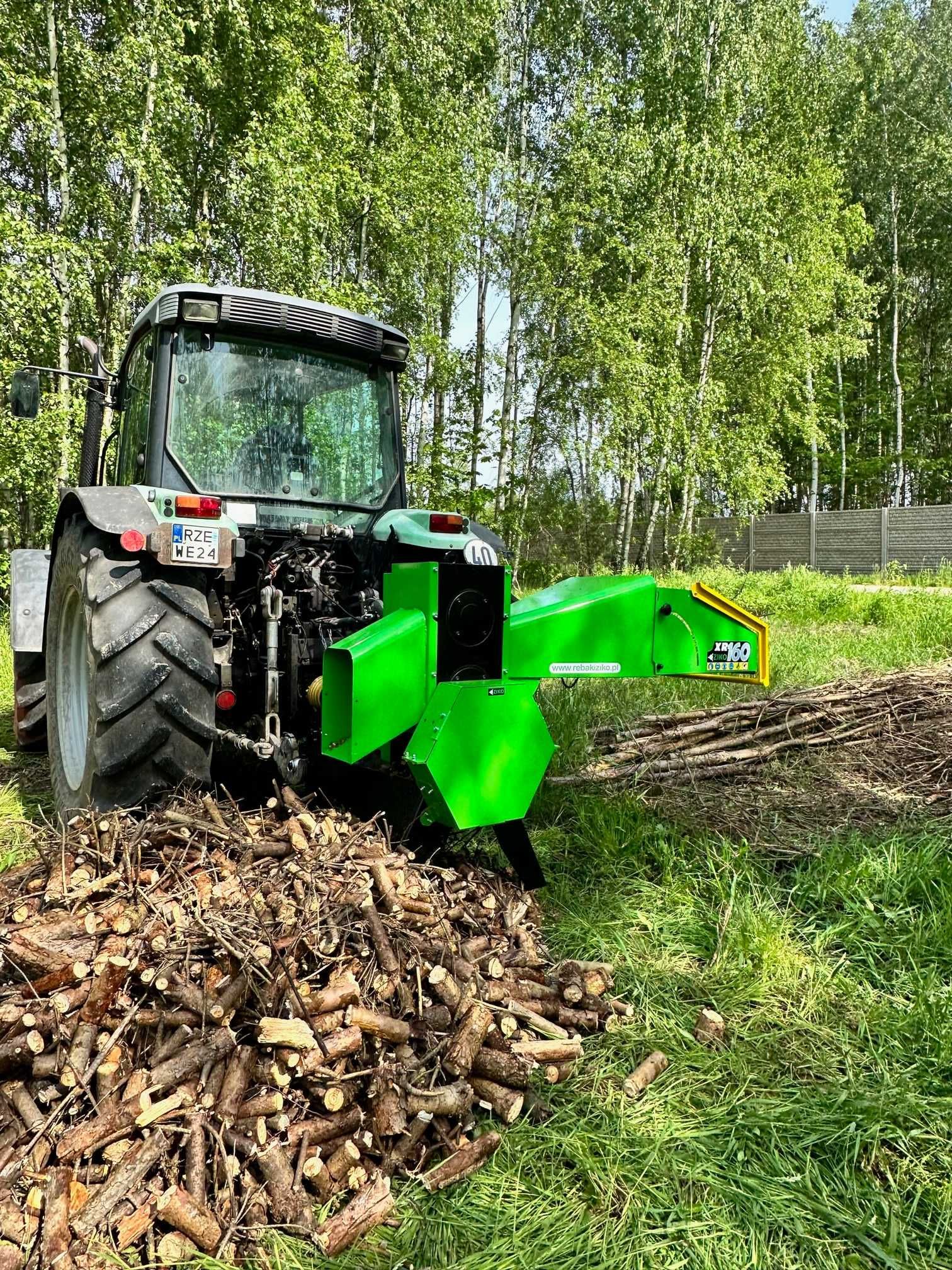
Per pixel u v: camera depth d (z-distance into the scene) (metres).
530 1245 1.67
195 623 2.78
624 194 16.45
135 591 2.75
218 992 1.92
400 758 2.72
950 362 28.27
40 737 4.41
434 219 13.84
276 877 2.25
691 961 2.76
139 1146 1.67
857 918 2.95
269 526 3.41
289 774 2.82
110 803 2.69
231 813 2.62
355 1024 1.91
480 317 17.59
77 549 3.04
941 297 27.36
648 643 2.73
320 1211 1.76
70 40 10.34
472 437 15.67
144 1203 1.62
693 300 18.88
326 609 3.21
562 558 23.02
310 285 11.53
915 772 4.67
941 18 27.00
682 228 17.58
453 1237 1.69
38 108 9.55
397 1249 1.68
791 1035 2.37
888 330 28.20
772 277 18.41
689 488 19.47
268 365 3.45
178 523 2.72
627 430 16.86
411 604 2.40
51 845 2.45
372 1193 1.75
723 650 2.87
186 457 3.29
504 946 2.47
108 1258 1.53
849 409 28.89
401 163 13.26
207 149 12.50
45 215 10.88
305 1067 1.83
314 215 11.47
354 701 2.21
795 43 19.97
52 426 9.27
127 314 11.01
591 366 16.55
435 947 2.19
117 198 11.34
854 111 24.45
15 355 9.50
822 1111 2.05
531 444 18.20
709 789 4.33
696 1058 2.25
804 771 4.61
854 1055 2.28
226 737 2.91
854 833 3.61
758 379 19.42
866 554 21.81
